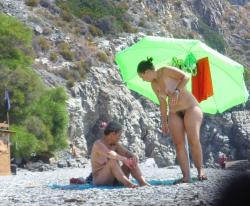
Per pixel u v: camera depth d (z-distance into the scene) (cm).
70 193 1450
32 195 1471
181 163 1716
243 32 19875
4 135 5084
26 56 8350
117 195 1309
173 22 16812
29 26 11394
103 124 1773
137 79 2308
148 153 11694
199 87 2111
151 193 1318
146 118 11756
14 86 7381
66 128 8550
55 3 12925
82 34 12412
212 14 19188
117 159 1655
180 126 1712
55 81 10325
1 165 5012
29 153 7125
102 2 14012
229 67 2188
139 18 14725
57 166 7438
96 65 11438
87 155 10169
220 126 13900
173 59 2105
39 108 8012
